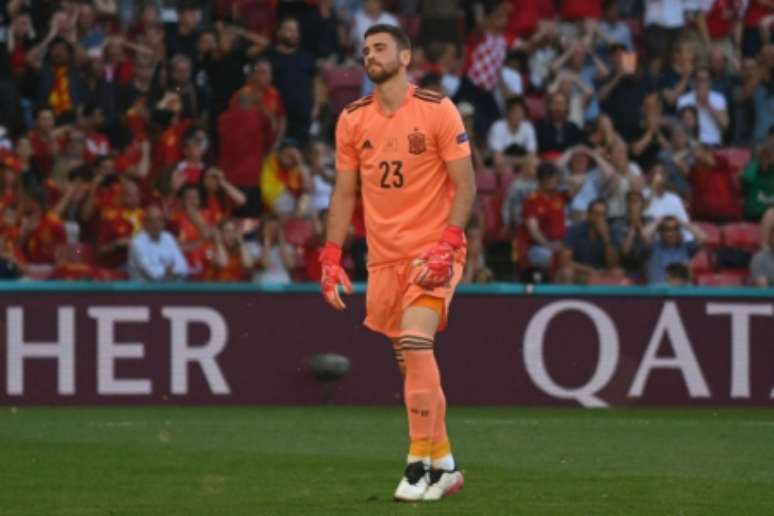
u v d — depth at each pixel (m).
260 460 32.16
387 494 26.11
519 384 48.41
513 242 58.62
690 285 53.00
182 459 32.28
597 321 48.66
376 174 25.33
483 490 26.72
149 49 61.88
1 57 61.88
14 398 46.47
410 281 25.09
